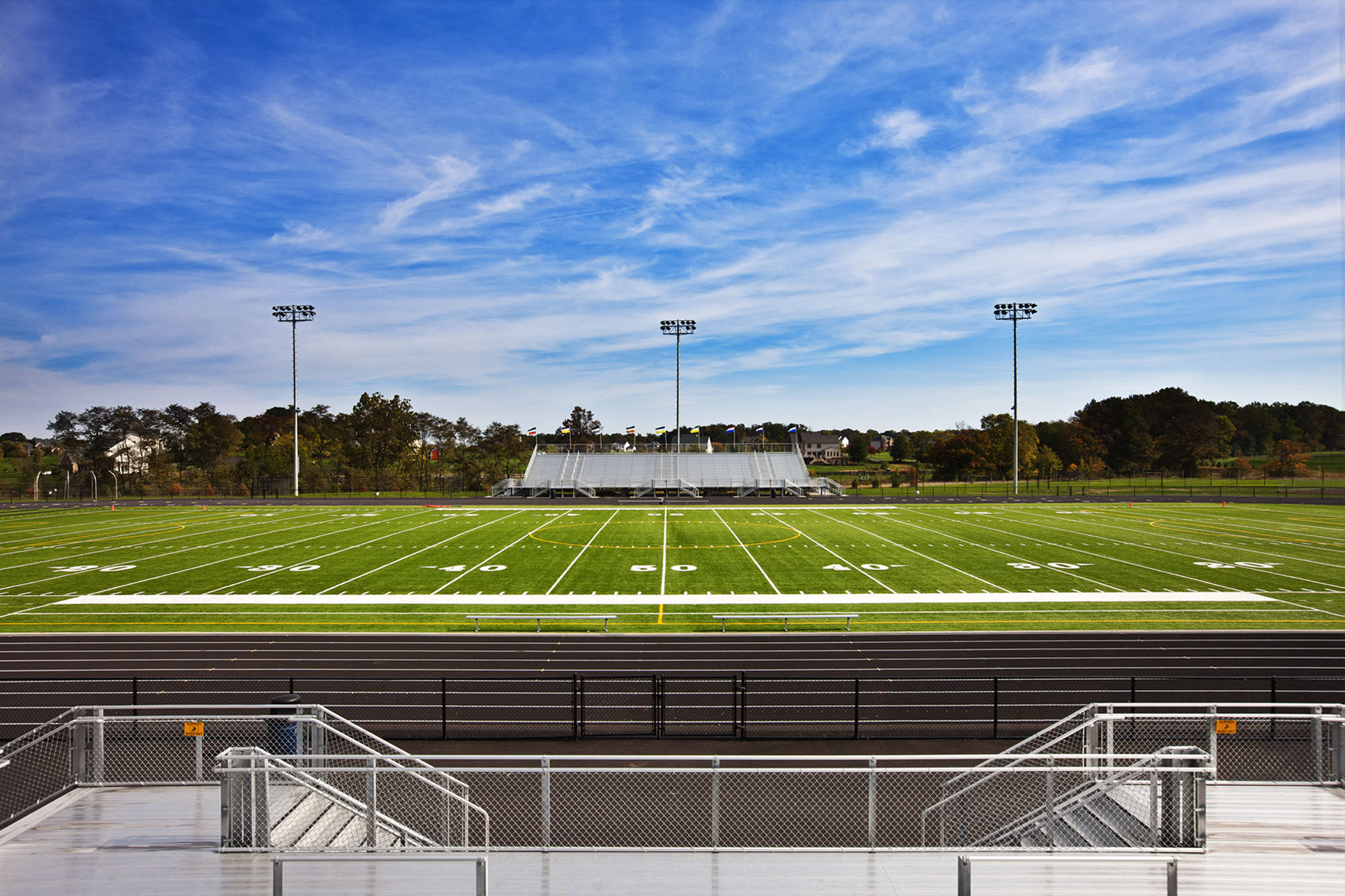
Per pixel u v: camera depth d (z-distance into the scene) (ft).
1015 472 228.02
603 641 65.46
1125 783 25.86
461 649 63.00
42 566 103.30
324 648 63.36
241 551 116.67
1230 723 31.58
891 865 24.80
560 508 191.52
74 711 32.19
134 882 24.02
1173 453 351.25
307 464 300.40
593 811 32.30
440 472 318.04
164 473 283.79
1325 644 63.98
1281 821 28.22
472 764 38.78
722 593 85.35
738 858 25.35
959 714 46.78
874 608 78.28
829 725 44.93
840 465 471.62
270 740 32.63
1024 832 28.32
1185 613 75.56
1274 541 124.67
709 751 40.55
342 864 24.67
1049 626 70.33
